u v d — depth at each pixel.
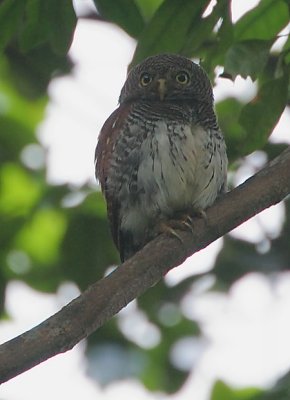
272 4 11.66
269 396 12.48
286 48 11.32
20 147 17.48
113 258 14.65
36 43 11.32
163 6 10.56
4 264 15.97
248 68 10.25
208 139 10.98
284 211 14.34
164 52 10.80
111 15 11.42
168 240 8.88
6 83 17.59
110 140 11.07
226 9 10.36
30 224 15.32
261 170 9.23
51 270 16.05
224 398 15.36
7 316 16.77
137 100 11.56
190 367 16.66
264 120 10.54
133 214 11.12
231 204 9.11
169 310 16.53
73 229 14.59
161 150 10.77
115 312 8.42
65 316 8.10
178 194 10.86
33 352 7.85
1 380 7.78
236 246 14.48
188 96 11.48
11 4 11.09
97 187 15.04
